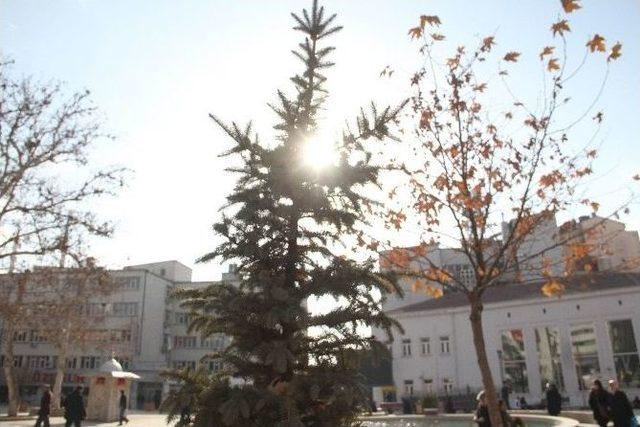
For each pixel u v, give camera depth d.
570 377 43.41
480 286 10.29
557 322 45.09
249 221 7.08
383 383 50.50
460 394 47.22
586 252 10.62
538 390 44.31
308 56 8.61
